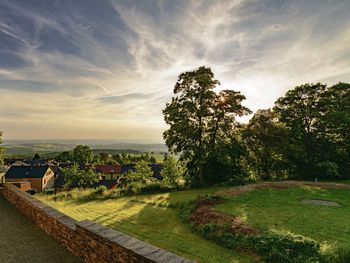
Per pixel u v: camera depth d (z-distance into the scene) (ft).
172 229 51.70
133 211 67.92
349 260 31.68
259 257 35.86
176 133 110.63
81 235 24.25
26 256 25.38
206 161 116.06
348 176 118.73
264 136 115.65
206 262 35.88
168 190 103.55
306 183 91.40
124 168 284.20
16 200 47.88
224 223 47.91
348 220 48.75
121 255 18.85
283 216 51.90
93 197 87.66
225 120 112.47
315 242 35.29
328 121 114.42
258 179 122.42
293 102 126.52
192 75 110.63
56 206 74.49
